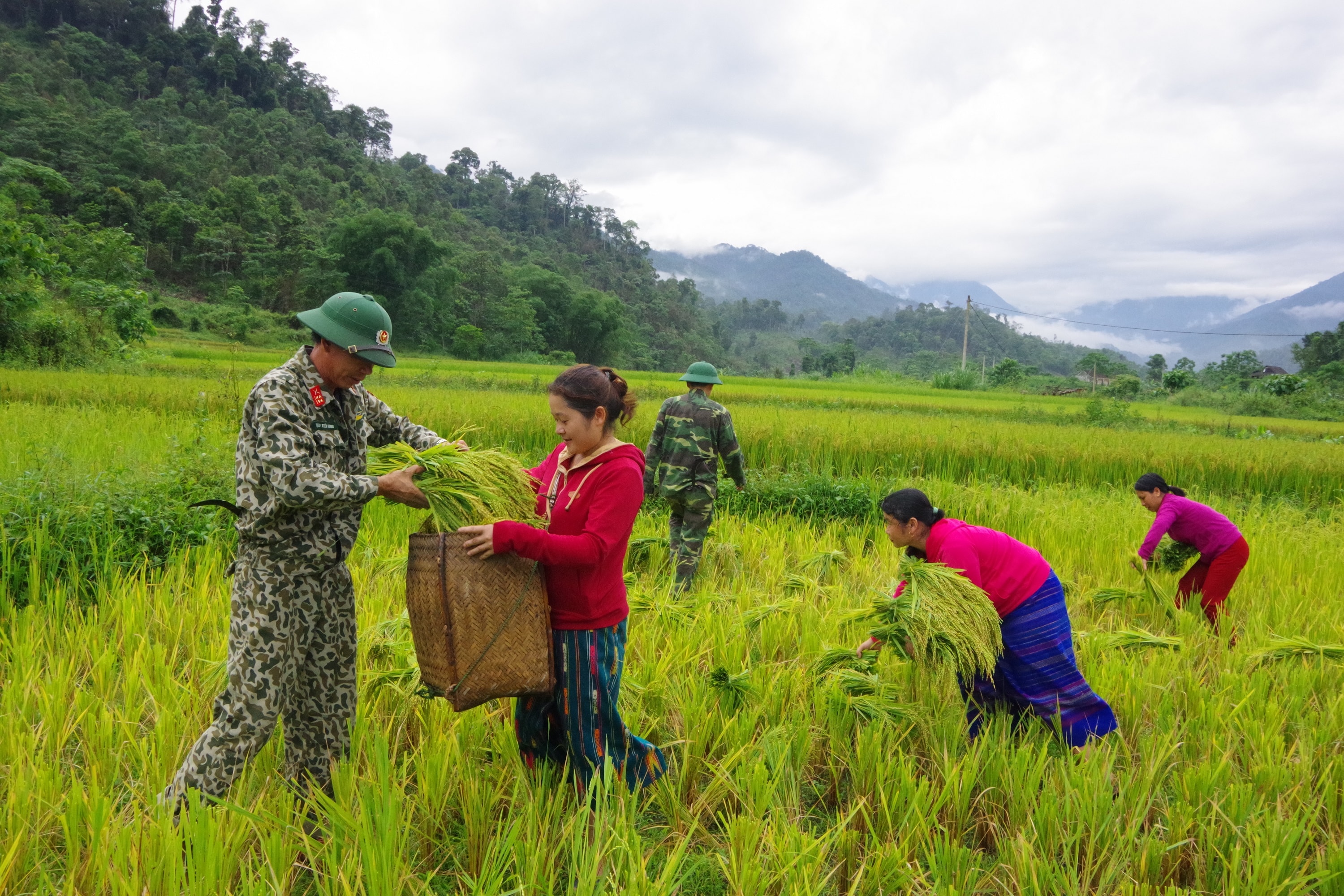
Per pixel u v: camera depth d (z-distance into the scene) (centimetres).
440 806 291
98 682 360
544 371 4344
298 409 269
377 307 279
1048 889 271
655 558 670
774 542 731
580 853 253
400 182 13038
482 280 9231
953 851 283
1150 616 590
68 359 2069
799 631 487
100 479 600
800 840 279
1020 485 1222
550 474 313
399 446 292
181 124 11262
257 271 7738
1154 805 326
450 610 267
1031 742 362
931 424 1659
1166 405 4506
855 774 333
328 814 262
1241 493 1343
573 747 295
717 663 440
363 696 365
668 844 300
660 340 12950
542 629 279
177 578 513
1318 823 316
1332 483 1341
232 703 273
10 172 6506
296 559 278
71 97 10675
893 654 427
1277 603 608
